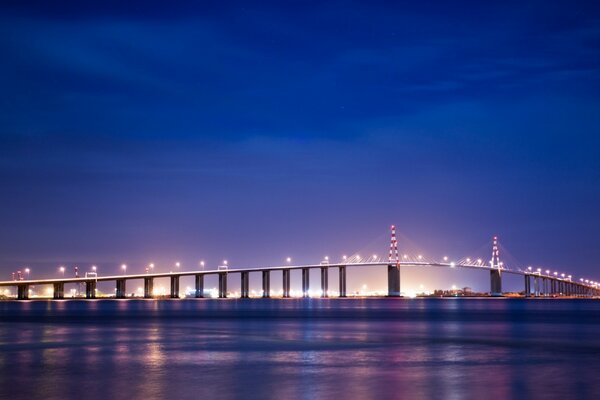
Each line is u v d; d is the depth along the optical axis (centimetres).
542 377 4769
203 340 7769
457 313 16400
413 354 6209
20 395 4219
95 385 4541
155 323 11494
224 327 10225
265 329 9675
